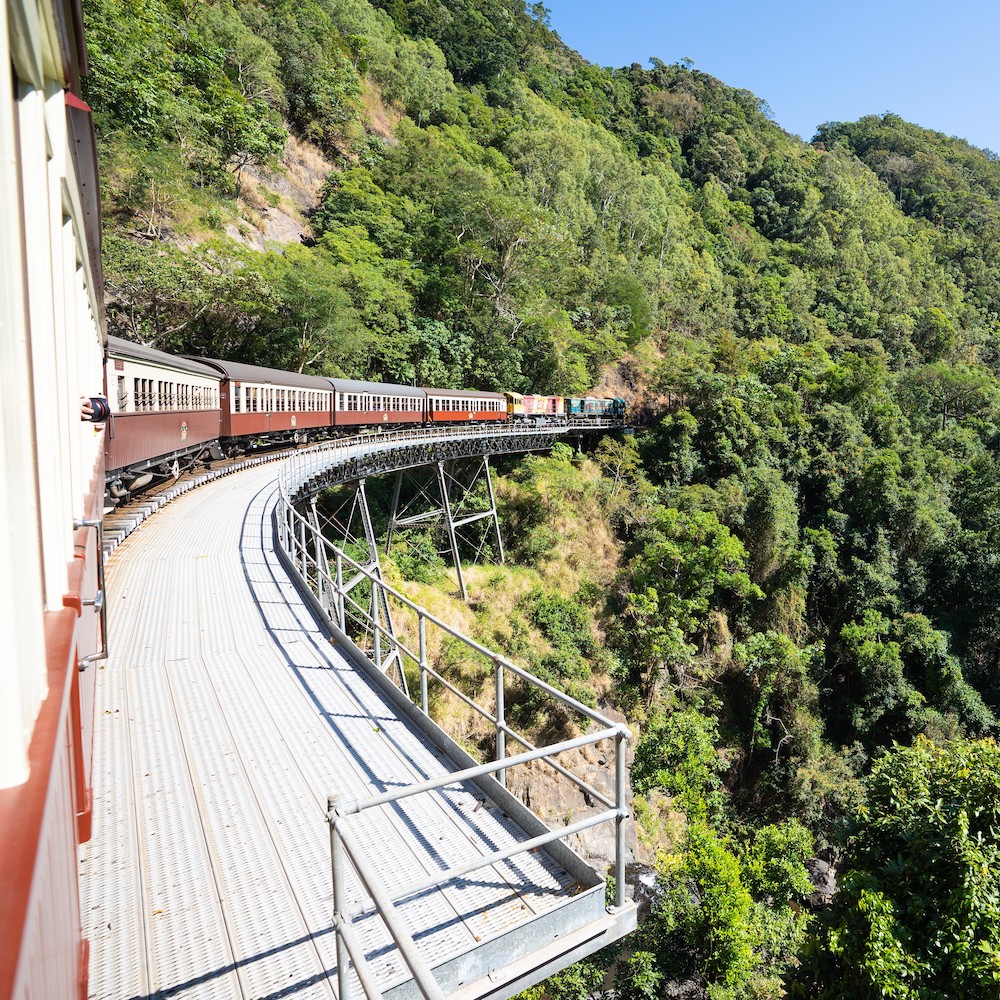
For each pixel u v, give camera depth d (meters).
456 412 34.25
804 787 22.20
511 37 88.31
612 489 34.84
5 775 1.05
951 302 78.25
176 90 36.38
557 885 3.16
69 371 2.66
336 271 34.31
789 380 43.41
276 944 2.78
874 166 122.19
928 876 8.59
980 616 27.67
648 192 71.75
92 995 2.51
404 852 3.37
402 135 55.75
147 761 4.14
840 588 29.75
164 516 12.05
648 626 26.22
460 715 20.34
